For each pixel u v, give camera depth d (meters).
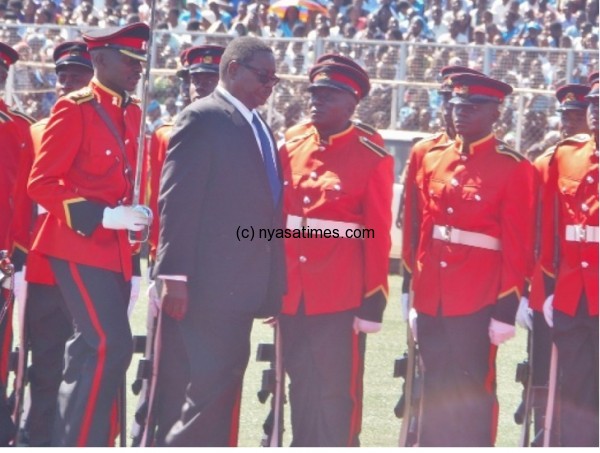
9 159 16.95
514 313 16.31
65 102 15.41
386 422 19.95
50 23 46.75
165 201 14.71
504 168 16.47
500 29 43.69
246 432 19.16
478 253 16.50
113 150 15.62
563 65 36.75
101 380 15.17
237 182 14.87
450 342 16.55
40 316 16.97
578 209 16.36
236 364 15.06
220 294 14.80
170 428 15.62
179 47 38.72
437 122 37.66
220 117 14.91
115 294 15.47
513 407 21.39
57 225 15.57
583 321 16.38
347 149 16.77
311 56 38.41
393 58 38.19
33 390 17.36
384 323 29.12
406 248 17.47
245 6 45.34
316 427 16.61
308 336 16.55
